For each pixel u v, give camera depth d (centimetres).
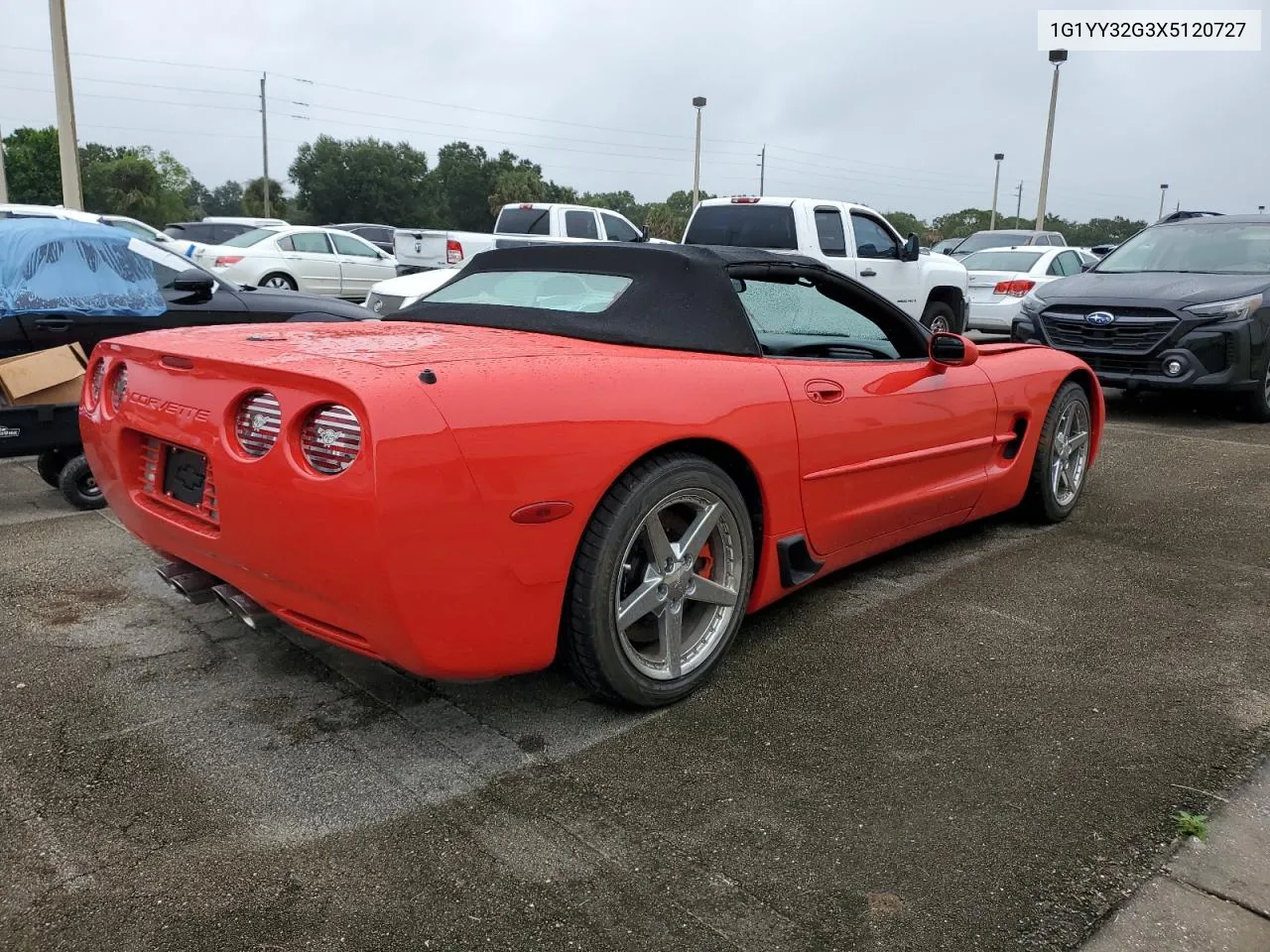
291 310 568
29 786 231
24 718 263
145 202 6438
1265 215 845
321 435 218
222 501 237
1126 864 209
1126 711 278
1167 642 328
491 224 8519
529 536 227
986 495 414
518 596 229
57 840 211
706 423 267
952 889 200
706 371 277
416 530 209
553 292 321
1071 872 206
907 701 283
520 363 242
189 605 346
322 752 250
